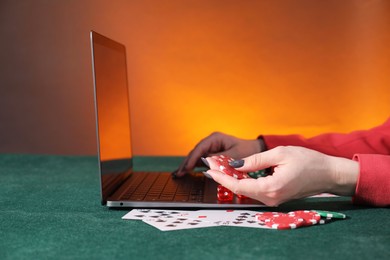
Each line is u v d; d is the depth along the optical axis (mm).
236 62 3033
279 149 1134
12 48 3223
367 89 2947
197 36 3047
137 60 3109
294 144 1546
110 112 1385
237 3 2996
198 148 1596
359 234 963
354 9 2912
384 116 2949
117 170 1409
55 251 875
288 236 946
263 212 1144
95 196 1367
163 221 1055
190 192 1296
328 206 1220
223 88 3062
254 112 3049
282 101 3020
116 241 924
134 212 1140
